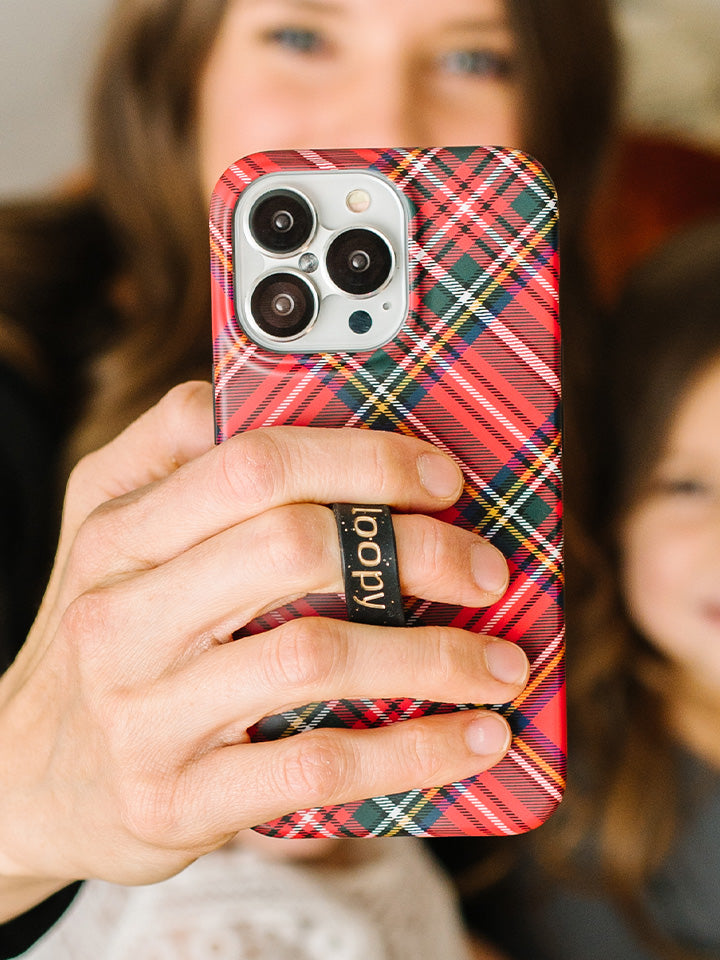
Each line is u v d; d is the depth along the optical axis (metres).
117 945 0.40
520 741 0.32
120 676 0.30
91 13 0.61
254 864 0.42
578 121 0.58
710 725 0.59
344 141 0.51
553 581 0.32
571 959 0.59
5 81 0.61
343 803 0.31
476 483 0.32
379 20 0.49
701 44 0.72
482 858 0.59
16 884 0.34
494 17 0.51
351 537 0.29
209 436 0.33
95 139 0.58
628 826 0.58
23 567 0.50
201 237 0.57
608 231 0.70
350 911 0.42
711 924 0.59
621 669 0.60
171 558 0.30
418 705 0.31
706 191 0.71
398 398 0.32
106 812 0.31
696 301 0.55
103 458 0.34
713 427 0.54
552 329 0.32
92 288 0.61
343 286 0.32
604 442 0.60
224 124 0.53
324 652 0.29
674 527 0.56
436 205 0.32
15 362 0.55
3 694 0.34
